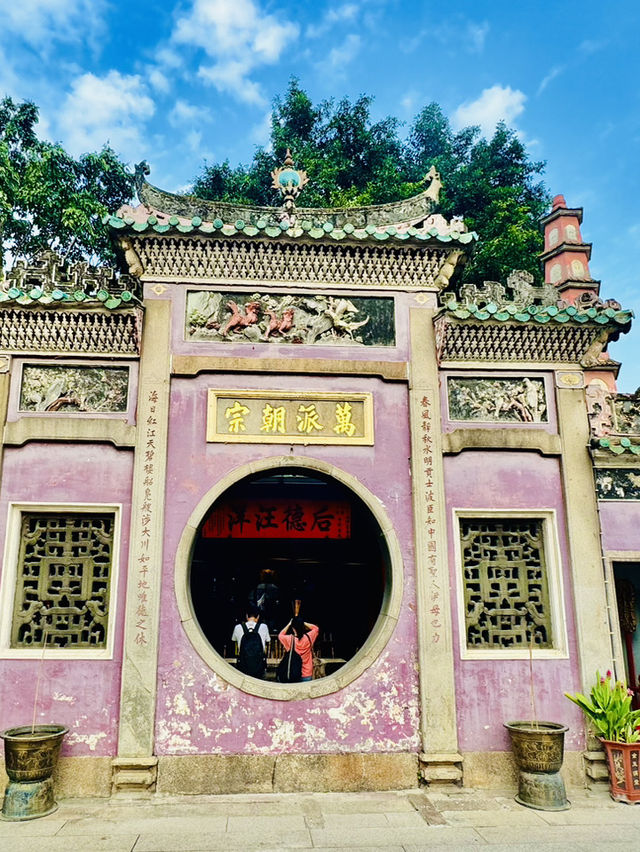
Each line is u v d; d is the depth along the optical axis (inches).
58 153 670.5
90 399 319.9
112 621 296.0
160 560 299.9
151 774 278.4
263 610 466.3
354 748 293.0
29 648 295.1
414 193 885.2
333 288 343.3
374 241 331.9
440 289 350.9
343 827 249.4
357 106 1018.1
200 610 494.0
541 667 309.9
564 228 563.5
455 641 310.2
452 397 340.8
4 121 670.5
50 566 308.2
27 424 309.9
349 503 410.9
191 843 233.8
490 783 294.0
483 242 823.7
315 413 327.9
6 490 304.5
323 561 482.9
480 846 233.5
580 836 242.7
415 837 240.8
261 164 982.4
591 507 327.9
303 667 341.1
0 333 319.0
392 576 311.9
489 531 332.2
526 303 353.1
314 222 370.0
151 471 308.2
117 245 332.2
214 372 325.7
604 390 354.3
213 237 324.8
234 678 293.1
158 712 287.6
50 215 647.8
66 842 233.1
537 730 274.7
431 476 322.7
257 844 233.8
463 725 301.0
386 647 304.7
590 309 336.5
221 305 335.6
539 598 324.8
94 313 314.5
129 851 226.2
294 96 1015.0
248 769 285.9
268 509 407.5
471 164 992.2
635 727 291.7
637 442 344.8
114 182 732.0
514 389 344.8
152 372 320.5
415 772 293.6
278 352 331.9
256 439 320.2
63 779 279.4
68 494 306.2
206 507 309.1
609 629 315.0
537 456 335.9
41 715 284.7
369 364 333.1
